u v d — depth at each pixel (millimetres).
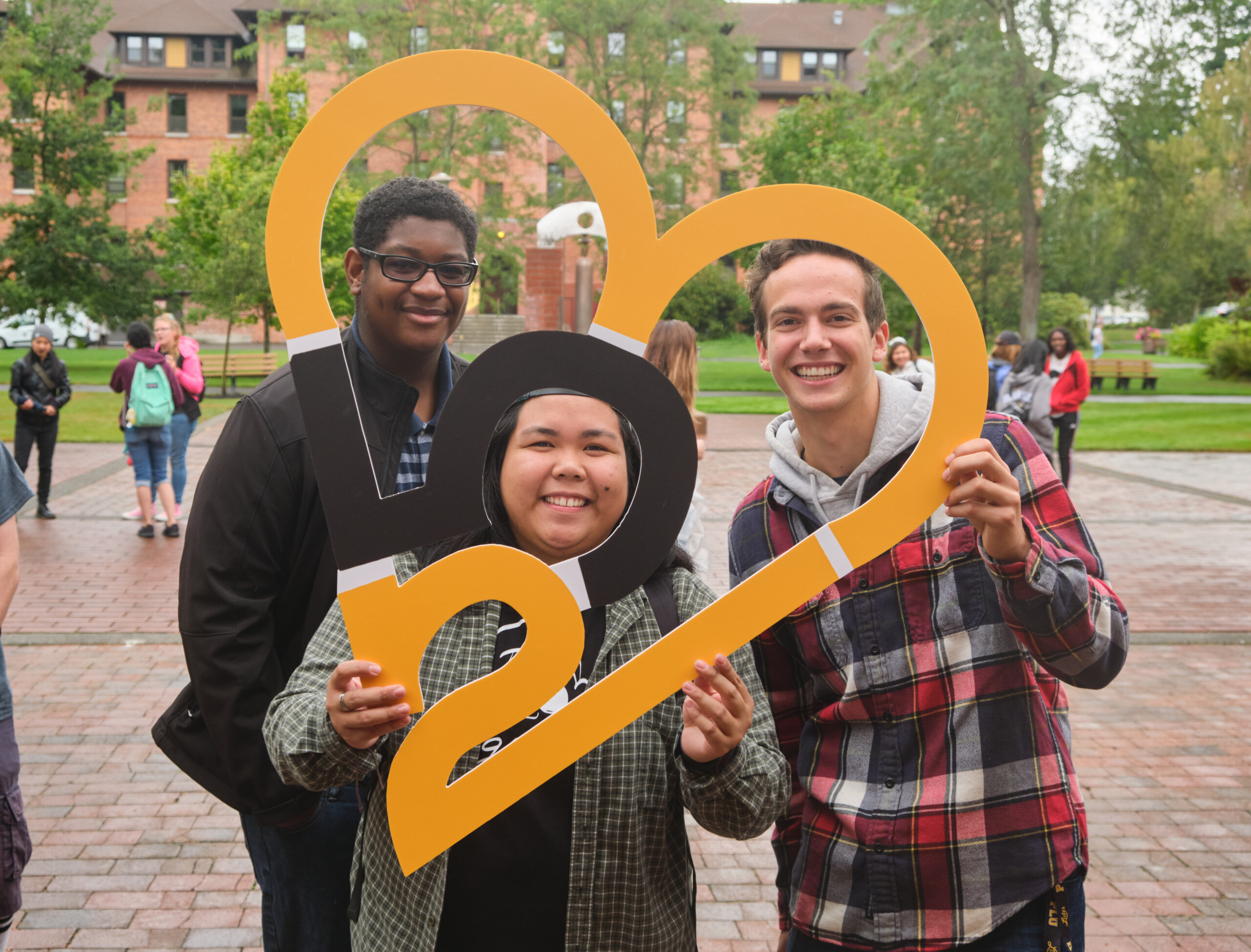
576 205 17156
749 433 15961
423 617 1485
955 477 1483
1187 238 32062
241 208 23328
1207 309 42656
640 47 33406
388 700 1418
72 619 5984
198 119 43875
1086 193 29000
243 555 1879
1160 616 6449
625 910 1544
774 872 3451
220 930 3002
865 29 51375
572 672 1501
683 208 34688
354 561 1484
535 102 1485
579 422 1537
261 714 1885
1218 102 34031
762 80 50406
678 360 3344
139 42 43812
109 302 29844
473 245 2008
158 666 5211
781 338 1635
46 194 28750
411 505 1494
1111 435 16781
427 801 1478
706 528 8477
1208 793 4016
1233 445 15359
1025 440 1713
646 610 1625
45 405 8789
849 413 1682
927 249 1513
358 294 2016
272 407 1914
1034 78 27719
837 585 1699
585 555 1522
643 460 1521
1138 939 3057
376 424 1983
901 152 30078
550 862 1548
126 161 30125
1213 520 9688
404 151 33375
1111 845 3615
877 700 1656
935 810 1595
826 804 1684
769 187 1507
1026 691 1622
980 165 28625
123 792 3834
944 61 28578
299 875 1984
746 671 1665
